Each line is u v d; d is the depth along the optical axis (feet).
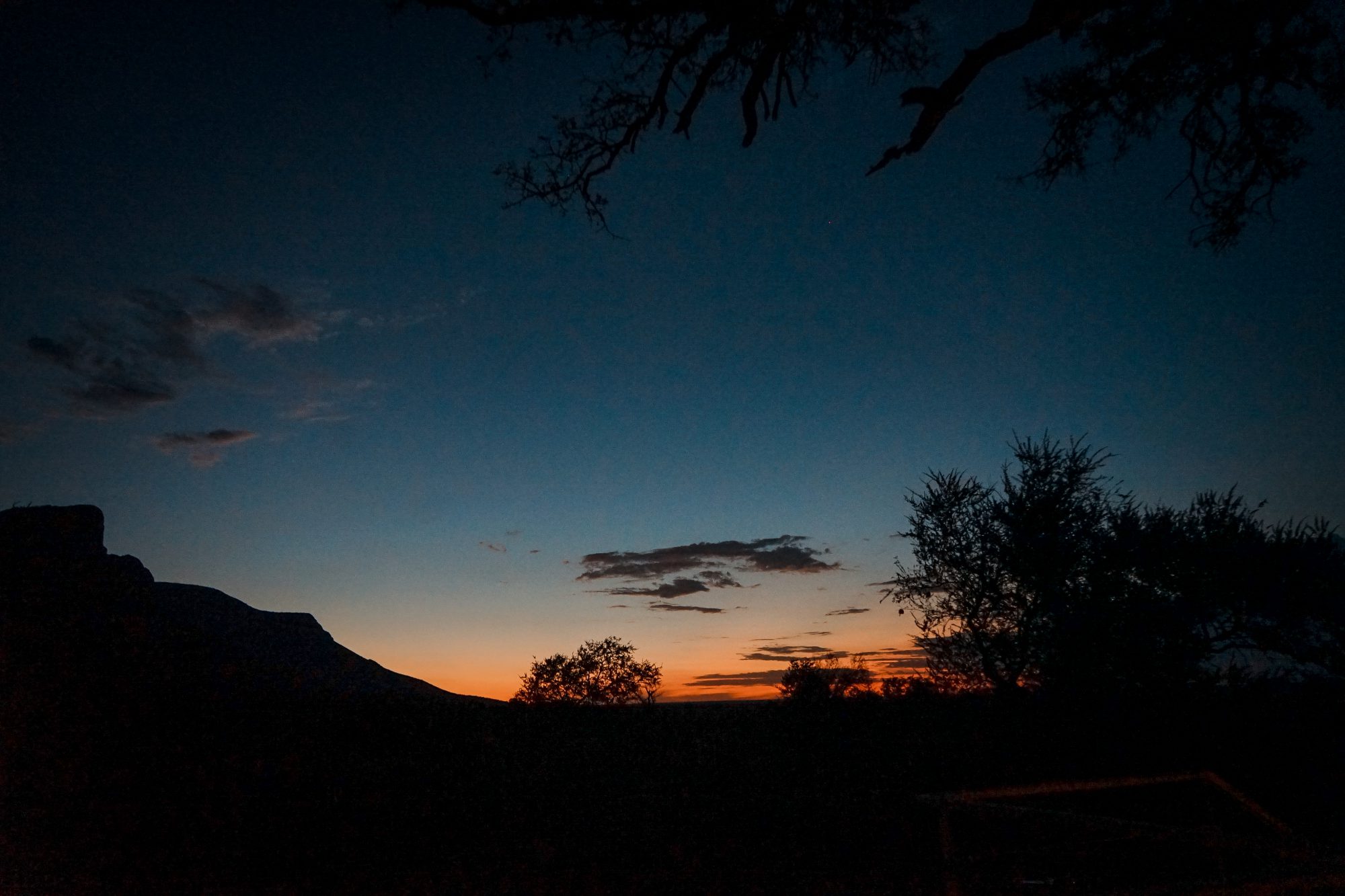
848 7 28.02
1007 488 51.75
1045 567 47.44
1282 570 40.91
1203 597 43.34
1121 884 24.14
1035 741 43.50
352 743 53.72
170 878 27.09
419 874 29.78
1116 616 44.39
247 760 42.42
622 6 27.32
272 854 30.76
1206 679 40.42
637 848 34.55
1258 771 34.81
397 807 39.24
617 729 72.69
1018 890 25.26
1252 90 33.58
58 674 49.11
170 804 34.19
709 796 44.34
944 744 47.85
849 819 37.68
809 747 53.52
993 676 49.21
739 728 70.23
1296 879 16.05
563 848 34.60
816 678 62.34
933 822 36.63
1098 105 35.81
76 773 35.53
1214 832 18.74
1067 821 18.70
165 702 49.39
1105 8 25.14
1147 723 39.99
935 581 52.42
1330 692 37.47
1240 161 35.86
